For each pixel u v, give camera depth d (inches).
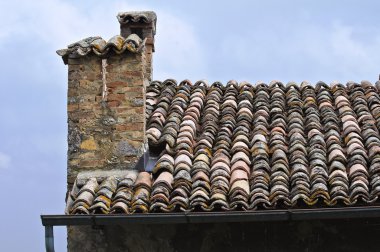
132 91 500.4
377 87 595.5
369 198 435.8
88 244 468.1
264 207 437.7
